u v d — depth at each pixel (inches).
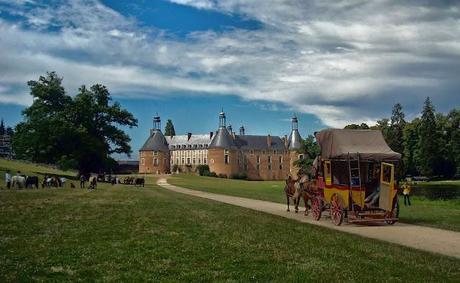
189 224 779.4
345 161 886.4
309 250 542.9
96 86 3627.0
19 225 706.2
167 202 1318.9
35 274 403.9
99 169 3555.6
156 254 500.7
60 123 3243.1
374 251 546.0
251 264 457.7
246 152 7859.3
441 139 4320.9
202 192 2187.5
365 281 398.3
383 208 844.6
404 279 410.0
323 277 407.5
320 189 943.7
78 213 920.9
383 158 852.6
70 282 378.9
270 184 4264.3
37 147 3213.6
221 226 759.7
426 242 645.3
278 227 765.3
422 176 4503.0
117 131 3624.5
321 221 916.6
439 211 1148.5
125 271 423.5
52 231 652.7
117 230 682.8
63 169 3093.0
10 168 3390.7
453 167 4419.3
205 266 447.8
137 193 1838.1
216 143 7524.6
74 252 502.0
